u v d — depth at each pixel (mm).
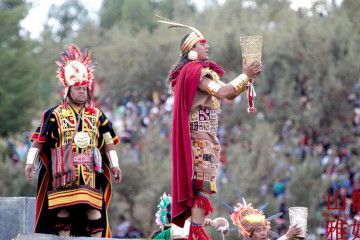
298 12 72750
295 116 60656
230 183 49812
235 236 31125
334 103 60938
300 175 49875
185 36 19062
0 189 52281
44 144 20969
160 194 53094
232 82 18125
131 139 60688
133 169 53781
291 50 64000
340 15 67812
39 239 19234
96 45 83688
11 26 81625
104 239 19406
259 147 52500
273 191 50312
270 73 63750
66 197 20578
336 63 62781
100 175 21219
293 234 19750
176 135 18391
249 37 18047
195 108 18516
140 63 75250
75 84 20812
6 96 75062
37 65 80188
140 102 72875
